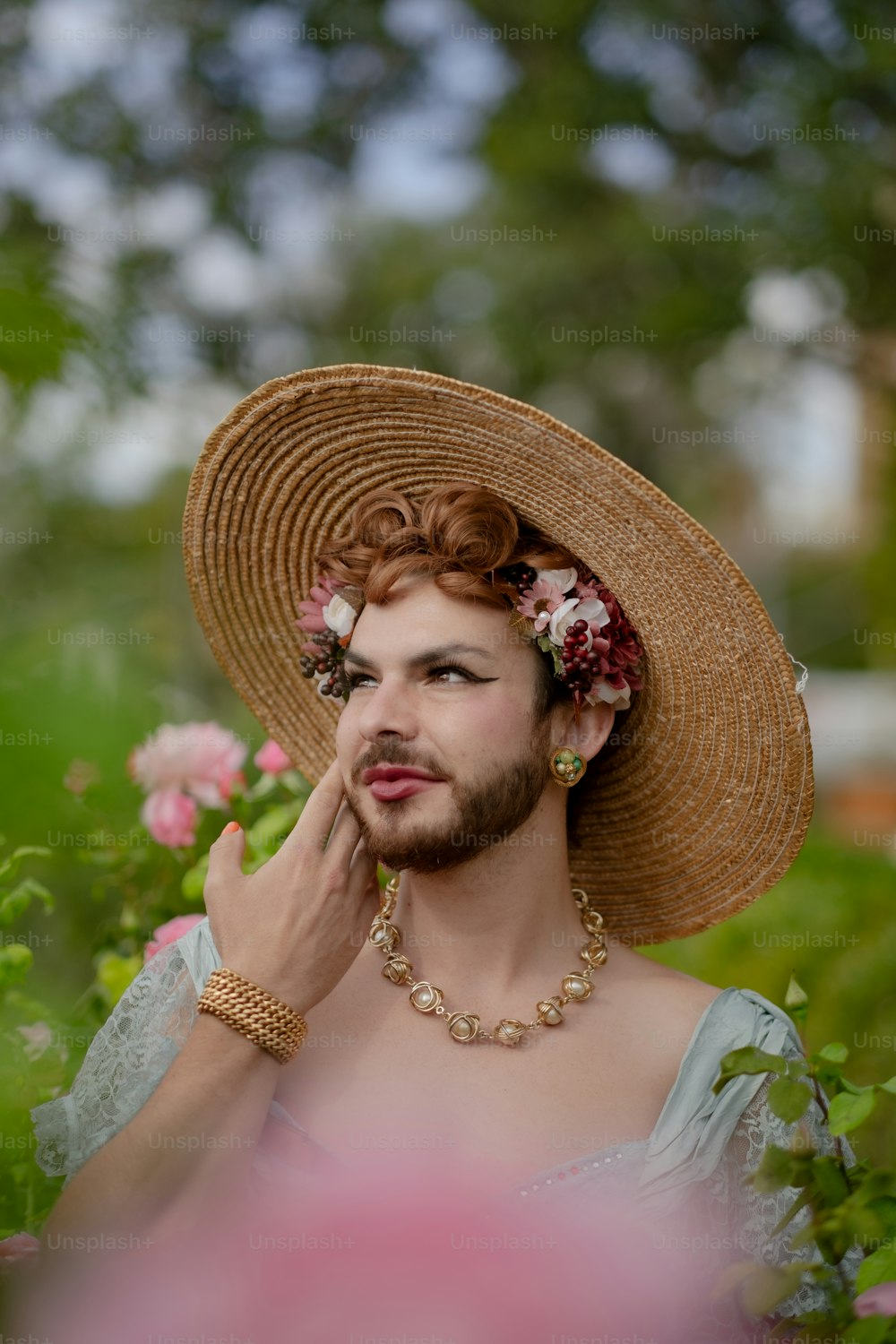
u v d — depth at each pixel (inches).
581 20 342.3
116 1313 59.9
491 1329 60.6
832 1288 62.2
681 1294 64.4
